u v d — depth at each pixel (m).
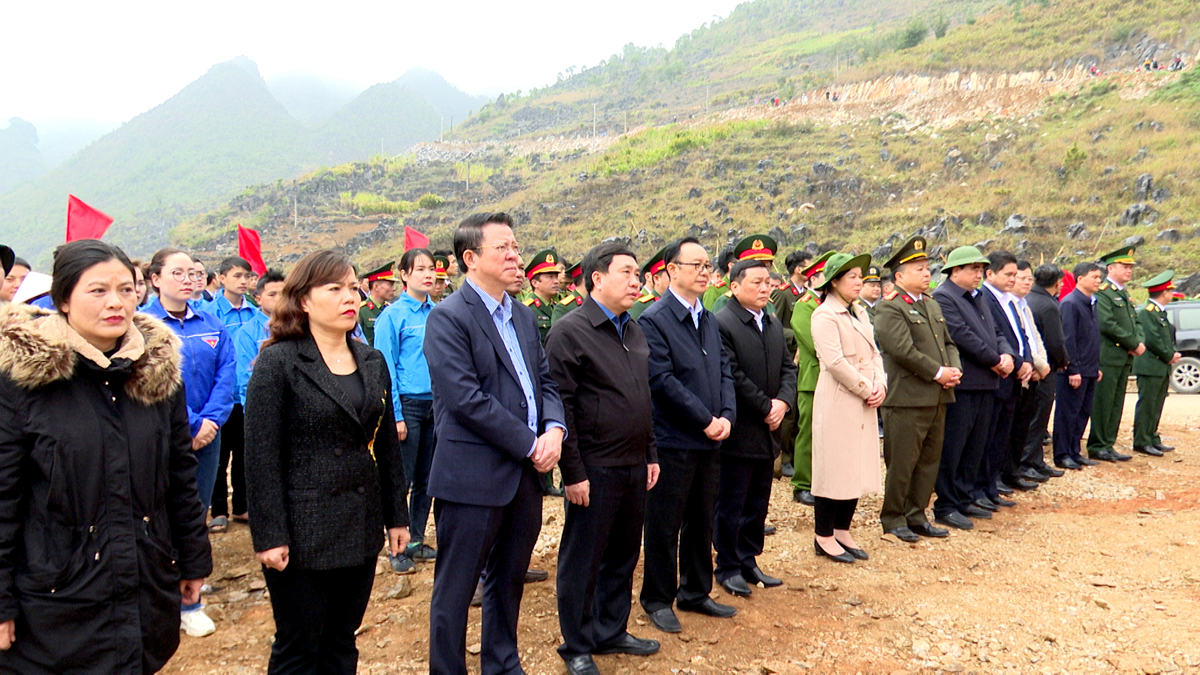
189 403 4.29
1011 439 6.52
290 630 2.52
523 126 135.38
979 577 4.45
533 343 3.21
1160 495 6.20
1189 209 26.59
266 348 2.55
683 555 3.93
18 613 2.03
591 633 3.31
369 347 2.80
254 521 2.43
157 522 2.28
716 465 3.82
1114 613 3.86
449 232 52.59
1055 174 33.75
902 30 80.44
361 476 2.59
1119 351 7.45
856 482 4.61
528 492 3.00
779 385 4.29
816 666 3.35
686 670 3.31
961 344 5.42
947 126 48.06
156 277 4.27
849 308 4.83
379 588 4.32
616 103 130.38
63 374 2.04
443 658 2.85
